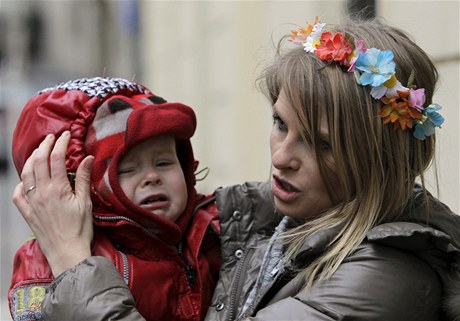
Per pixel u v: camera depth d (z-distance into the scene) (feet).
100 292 7.38
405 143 7.61
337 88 7.36
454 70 12.46
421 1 13.32
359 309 6.91
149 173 8.81
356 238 7.36
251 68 22.17
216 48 26.73
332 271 7.21
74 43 105.70
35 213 8.10
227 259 9.16
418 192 8.02
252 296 8.23
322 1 16.85
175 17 35.70
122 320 7.23
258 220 9.39
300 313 6.98
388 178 7.56
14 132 9.11
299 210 7.87
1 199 41.27
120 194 8.51
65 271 7.65
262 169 21.24
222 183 25.75
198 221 9.41
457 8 12.40
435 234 7.00
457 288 7.30
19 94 52.49
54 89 9.04
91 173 8.63
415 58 7.80
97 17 101.65
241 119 23.35
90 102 8.78
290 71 7.63
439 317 7.39
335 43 7.58
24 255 8.61
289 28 18.86
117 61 85.81
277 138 8.00
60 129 8.66
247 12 22.59
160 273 8.68
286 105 7.66
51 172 8.17
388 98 7.43
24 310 7.97
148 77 44.37
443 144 12.60
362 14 10.80
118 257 8.44
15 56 73.31
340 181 7.52
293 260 7.73
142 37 48.34
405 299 7.04
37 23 91.20
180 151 9.59
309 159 7.62
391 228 7.18
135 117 8.56
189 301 8.91
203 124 29.07
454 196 12.25
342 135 7.41
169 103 8.95
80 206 8.13
